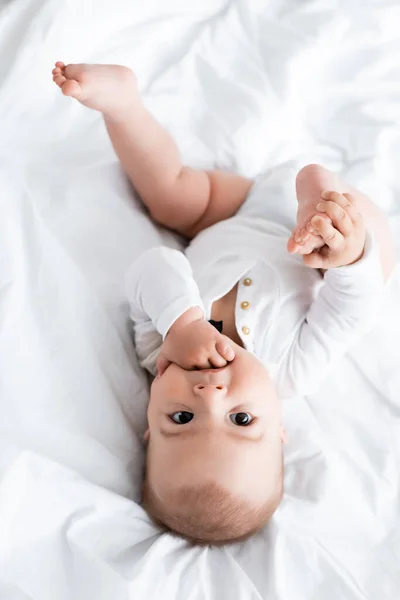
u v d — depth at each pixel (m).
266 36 1.47
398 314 1.31
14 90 1.19
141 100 1.25
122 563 0.98
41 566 0.94
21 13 1.23
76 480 1.00
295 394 1.19
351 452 1.19
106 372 1.12
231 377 1.02
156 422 1.03
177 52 1.41
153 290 1.08
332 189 1.09
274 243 1.20
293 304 1.15
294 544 1.08
